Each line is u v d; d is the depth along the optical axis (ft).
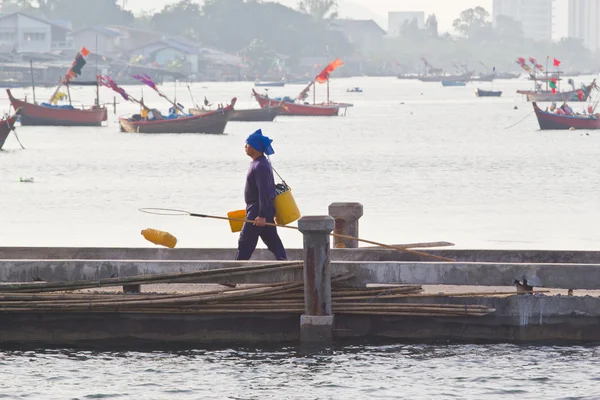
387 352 169.48
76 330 181.47
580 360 162.81
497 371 157.38
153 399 145.89
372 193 451.94
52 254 204.44
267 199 179.22
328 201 422.00
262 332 179.32
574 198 424.87
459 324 177.06
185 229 330.75
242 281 176.35
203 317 179.73
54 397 146.82
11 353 172.96
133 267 178.29
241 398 145.89
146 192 463.01
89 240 307.99
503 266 172.14
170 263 177.68
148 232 189.57
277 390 149.28
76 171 584.40
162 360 167.22
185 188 481.05
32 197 442.91
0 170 593.42
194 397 146.61
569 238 305.73
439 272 173.06
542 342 174.60
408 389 148.77
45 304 177.37
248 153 181.88
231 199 433.48
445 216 365.40
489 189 464.65
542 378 153.28
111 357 169.68
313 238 171.53
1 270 179.93
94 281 176.45
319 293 172.65
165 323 180.34
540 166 590.96
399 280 174.19
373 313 175.52
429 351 169.78
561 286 171.42
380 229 328.08
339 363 162.91
